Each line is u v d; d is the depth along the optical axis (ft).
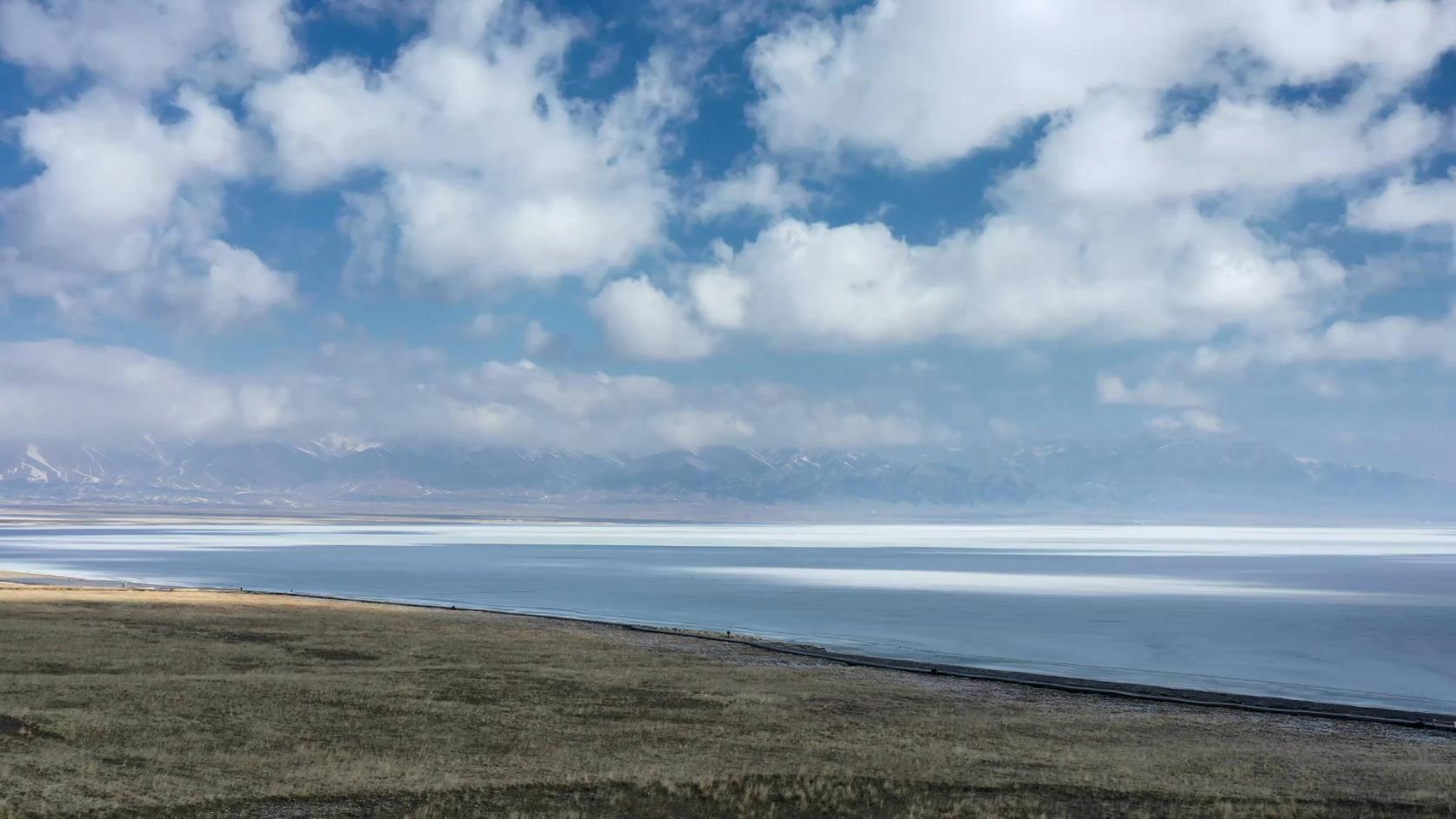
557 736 118.93
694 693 154.92
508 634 224.33
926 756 113.80
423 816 83.25
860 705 152.35
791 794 94.27
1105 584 460.96
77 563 536.83
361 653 184.96
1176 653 244.01
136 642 184.34
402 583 437.99
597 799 91.20
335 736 111.96
